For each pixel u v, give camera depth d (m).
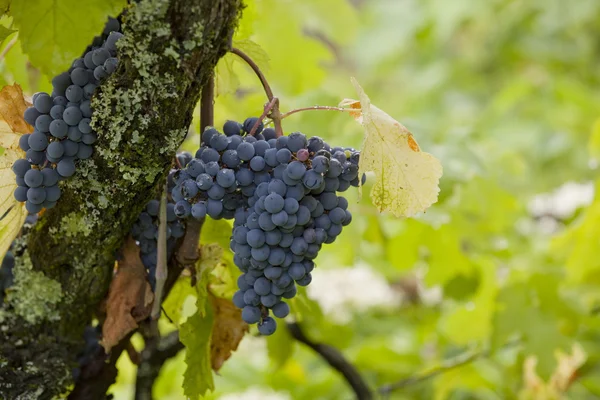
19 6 1.43
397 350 2.62
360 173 1.47
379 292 2.69
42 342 1.56
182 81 1.45
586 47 3.95
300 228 1.47
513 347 2.38
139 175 1.48
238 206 1.48
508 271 2.21
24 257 1.55
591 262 2.06
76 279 1.55
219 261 1.56
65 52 1.43
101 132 1.46
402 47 4.02
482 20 3.95
